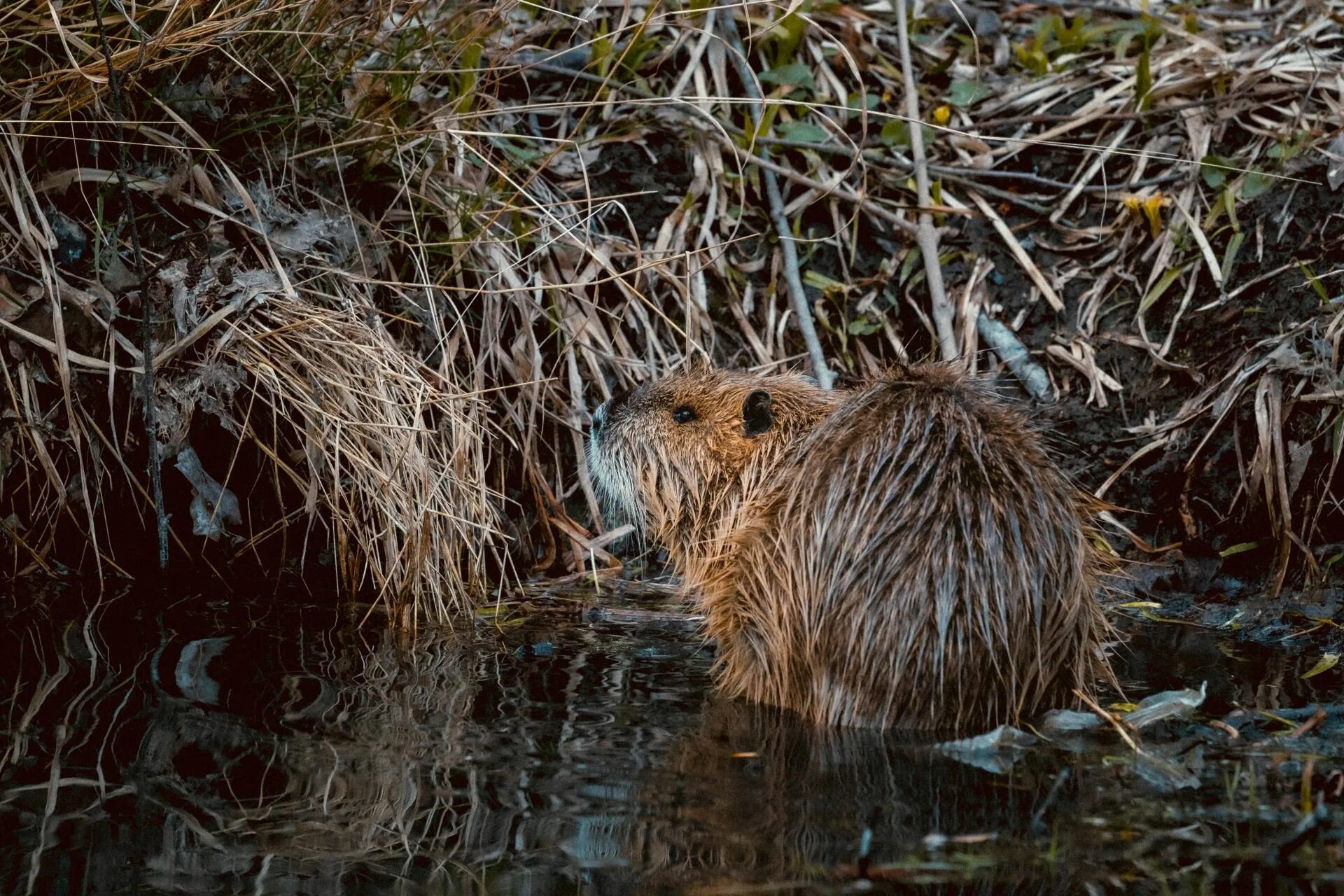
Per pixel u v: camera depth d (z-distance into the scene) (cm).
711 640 738
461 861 438
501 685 640
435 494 762
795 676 625
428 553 756
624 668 682
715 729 585
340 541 778
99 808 473
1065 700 620
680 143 1012
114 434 750
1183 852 446
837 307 976
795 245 990
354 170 872
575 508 903
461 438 787
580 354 927
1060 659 611
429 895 414
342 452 788
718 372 774
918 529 592
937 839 457
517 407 883
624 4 1027
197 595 769
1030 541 594
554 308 914
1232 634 773
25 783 494
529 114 998
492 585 838
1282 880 425
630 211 976
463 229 885
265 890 416
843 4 1140
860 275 995
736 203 999
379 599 774
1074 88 1076
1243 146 998
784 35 1045
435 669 661
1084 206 1008
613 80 1002
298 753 534
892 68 1084
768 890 418
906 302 980
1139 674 684
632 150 1000
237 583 791
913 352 962
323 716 580
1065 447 915
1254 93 1017
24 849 439
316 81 829
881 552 595
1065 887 421
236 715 578
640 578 869
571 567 874
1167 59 1079
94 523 784
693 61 1024
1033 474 608
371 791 496
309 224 823
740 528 666
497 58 920
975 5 1177
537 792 499
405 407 782
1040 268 989
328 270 791
